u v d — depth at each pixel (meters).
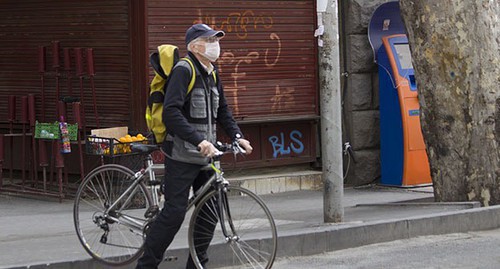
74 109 12.33
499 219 10.79
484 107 11.36
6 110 13.71
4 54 13.64
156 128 7.57
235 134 7.80
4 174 13.91
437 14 11.39
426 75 11.63
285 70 13.59
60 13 13.00
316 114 13.91
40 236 10.00
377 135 14.33
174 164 7.50
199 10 12.77
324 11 9.96
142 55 12.34
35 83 13.33
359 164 14.25
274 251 7.73
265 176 13.56
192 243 7.80
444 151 11.62
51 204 12.36
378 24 14.12
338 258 9.12
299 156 13.90
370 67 14.27
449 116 11.52
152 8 12.39
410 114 13.89
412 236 10.14
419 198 12.61
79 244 9.30
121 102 12.56
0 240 9.73
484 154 11.38
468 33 11.31
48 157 13.20
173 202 7.49
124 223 8.06
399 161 14.03
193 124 7.54
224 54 13.02
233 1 13.07
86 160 12.77
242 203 8.45
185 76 7.41
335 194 10.10
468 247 9.55
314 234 9.36
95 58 12.74
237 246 7.94
